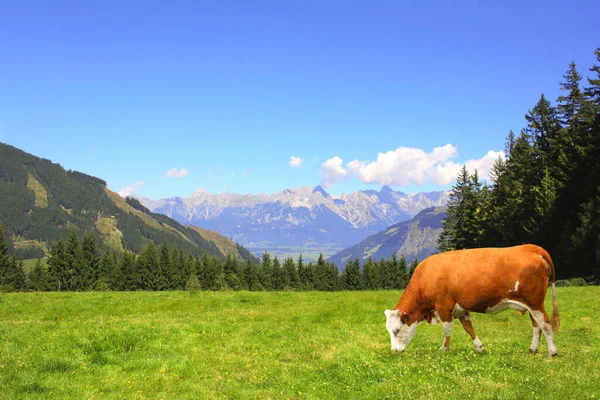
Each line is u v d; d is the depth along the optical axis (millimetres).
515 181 59844
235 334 16312
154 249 134875
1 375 10750
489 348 12492
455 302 11695
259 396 9375
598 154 48812
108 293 35125
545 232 54219
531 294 10781
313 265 164875
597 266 47219
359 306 23906
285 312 22453
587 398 7668
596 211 44562
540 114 59562
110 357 12711
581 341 13664
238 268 153750
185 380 10656
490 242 67125
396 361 11406
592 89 50250
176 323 18547
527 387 8383
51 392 9711
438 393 8336
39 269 121625
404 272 146375
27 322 19641
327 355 12602
